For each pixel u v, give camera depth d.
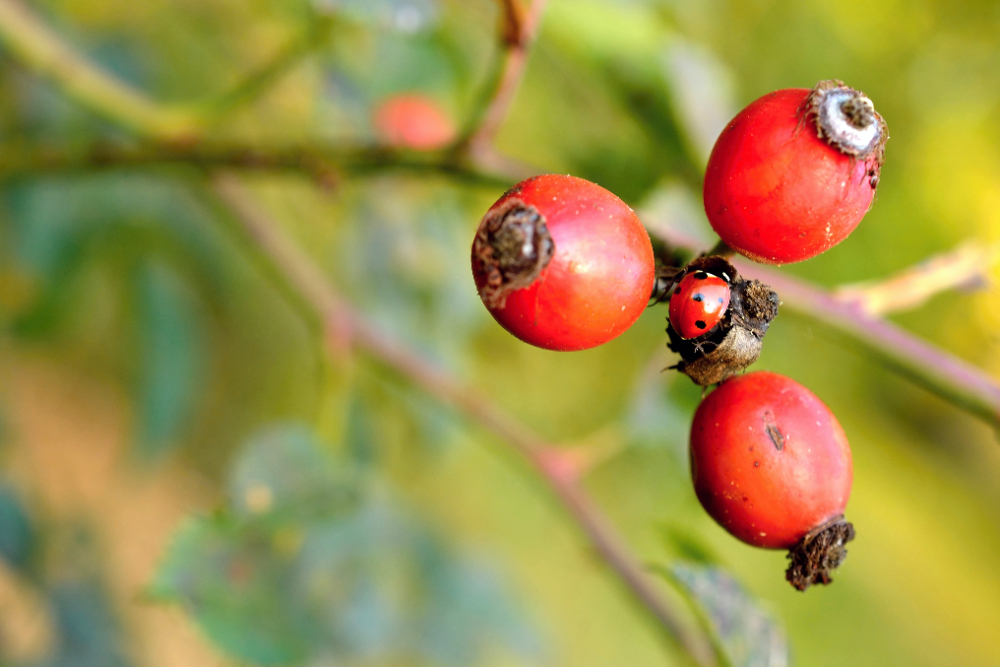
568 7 0.26
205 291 0.35
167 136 0.25
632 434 0.26
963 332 0.88
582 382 0.48
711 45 0.50
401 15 0.23
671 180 0.26
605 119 0.32
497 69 0.23
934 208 0.91
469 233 0.35
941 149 0.94
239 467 0.24
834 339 0.22
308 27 0.24
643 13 0.26
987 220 0.92
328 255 0.37
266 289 0.42
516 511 0.55
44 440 0.39
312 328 0.27
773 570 0.71
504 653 0.27
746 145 0.19
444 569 0.26
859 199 0.19
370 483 0.25
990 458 1.05
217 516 0.24
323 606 0.25
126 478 0.43
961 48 0.92
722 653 0.22
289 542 0.24
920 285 0.22
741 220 0.20
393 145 0.24
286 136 0.29
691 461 0.21
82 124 0.30
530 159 0.34
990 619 0.87
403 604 0.26
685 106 0.26
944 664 0.79
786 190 0.19
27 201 0.30
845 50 0.77
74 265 0.32
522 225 0.19
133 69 0.32
